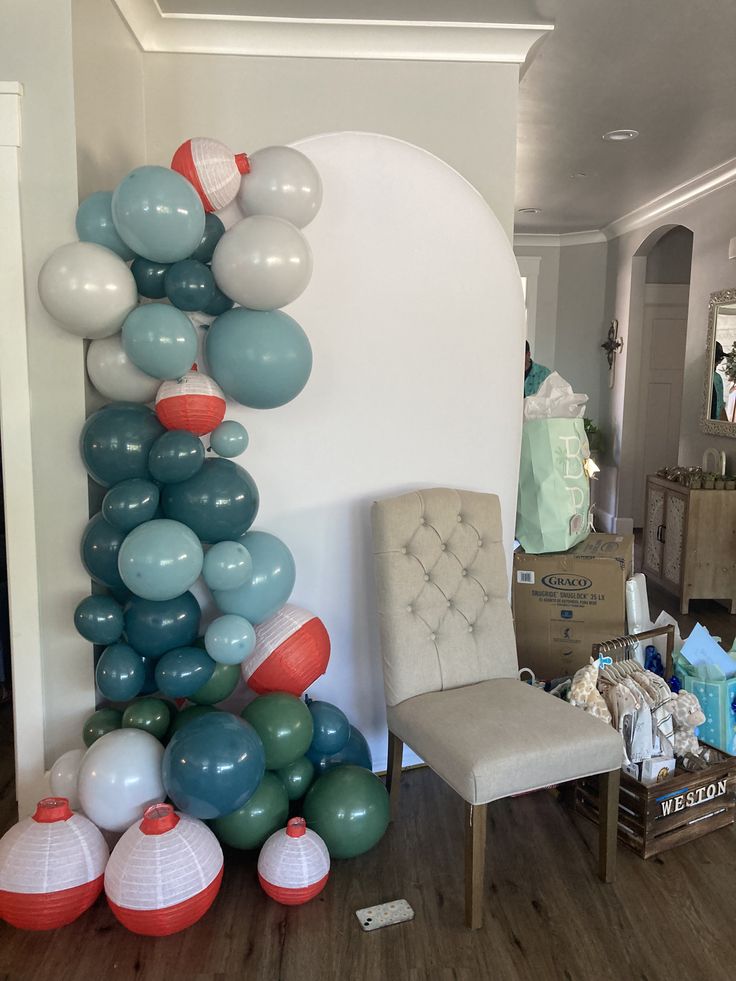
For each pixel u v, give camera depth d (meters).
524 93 3.62
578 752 1.97
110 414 2.08
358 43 2.80
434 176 2.54
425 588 2.33
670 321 6.86
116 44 2.50
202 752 1.88
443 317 2.62
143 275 2.06
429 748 2.03
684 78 3.43
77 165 2.15
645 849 2.23
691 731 2.43
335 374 2.54
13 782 2.63
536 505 2.90
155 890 1.81
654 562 5.14
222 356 2.10
